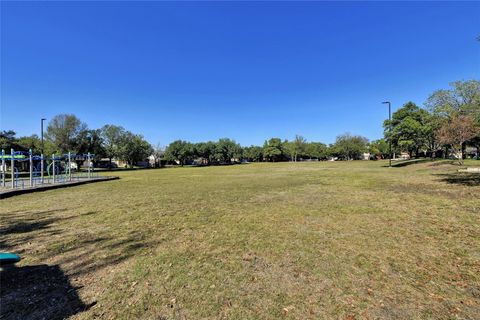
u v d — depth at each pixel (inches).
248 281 143.9
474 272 148.9
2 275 153.6
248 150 4099.4
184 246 201.9
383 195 423.8
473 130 925.8
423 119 1592.0
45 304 123.1
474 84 891.4
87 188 652.1
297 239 213.2
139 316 113.6
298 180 733.3
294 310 116.4
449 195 401.1
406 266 158.7
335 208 330.6
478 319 108.0
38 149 1502.2
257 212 319.0
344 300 123.8
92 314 115.0
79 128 2000.5
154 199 443.2
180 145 3009.4
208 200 419.5
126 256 182.7
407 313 112.9
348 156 3885.3
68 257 181.6
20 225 270.5
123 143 2358.5
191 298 127.6
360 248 189.9
